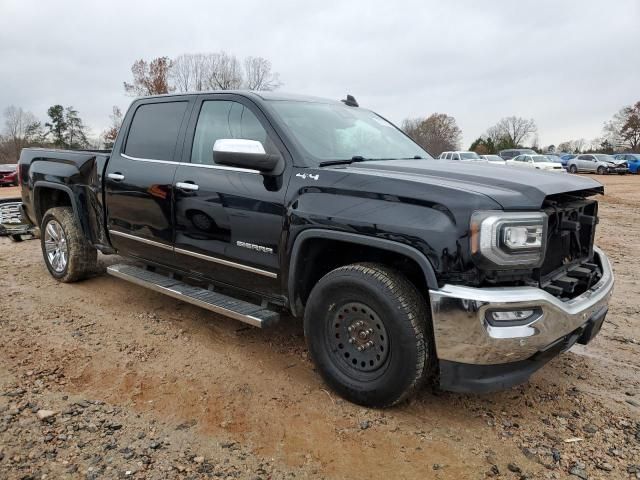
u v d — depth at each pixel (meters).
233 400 3.24
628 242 9.05
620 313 5.02
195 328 4.40
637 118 74.50
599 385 3.54
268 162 3.36
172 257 4.28
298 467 2.61
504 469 2.63
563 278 3.09
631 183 27.64
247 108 3.79
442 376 2.85
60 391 3.28
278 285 3.52
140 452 2.68
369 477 2.55
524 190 2.84
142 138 4.58
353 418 3.05
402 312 2.85
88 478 2.47
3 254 7.10
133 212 4.52
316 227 3.17
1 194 19.56
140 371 3.59
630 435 2.94
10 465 2.54
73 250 5.37
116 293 5.30
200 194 3.86
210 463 2.62
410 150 4.38
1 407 3.05
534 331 2.68
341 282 3.07
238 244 3.66
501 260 2.63
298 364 3.76
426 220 2.77
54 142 67.12
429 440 2.86
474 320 2.63
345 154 3.71
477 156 28.03
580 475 2.58
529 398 3.34
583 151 86.88
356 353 3.14
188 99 4.25
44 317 4.58
